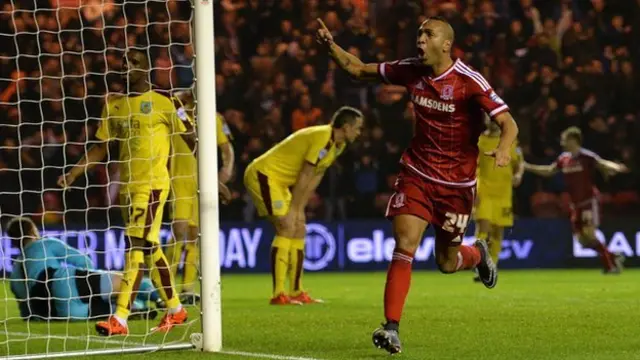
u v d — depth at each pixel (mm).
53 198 38906
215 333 15883
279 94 42094
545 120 41750
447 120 14805
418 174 15000
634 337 17328
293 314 22516
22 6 41750
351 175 40469
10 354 16328
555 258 40062
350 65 15344
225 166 22547
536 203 41125
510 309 22781
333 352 15680
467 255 17219
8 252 35781
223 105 41938
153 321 20844
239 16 43938
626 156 41719
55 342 17875
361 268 39469
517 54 43125
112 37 41625
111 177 38688
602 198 41688
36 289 21812
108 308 22031
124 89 19344
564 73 42781
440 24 14742
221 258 38875
